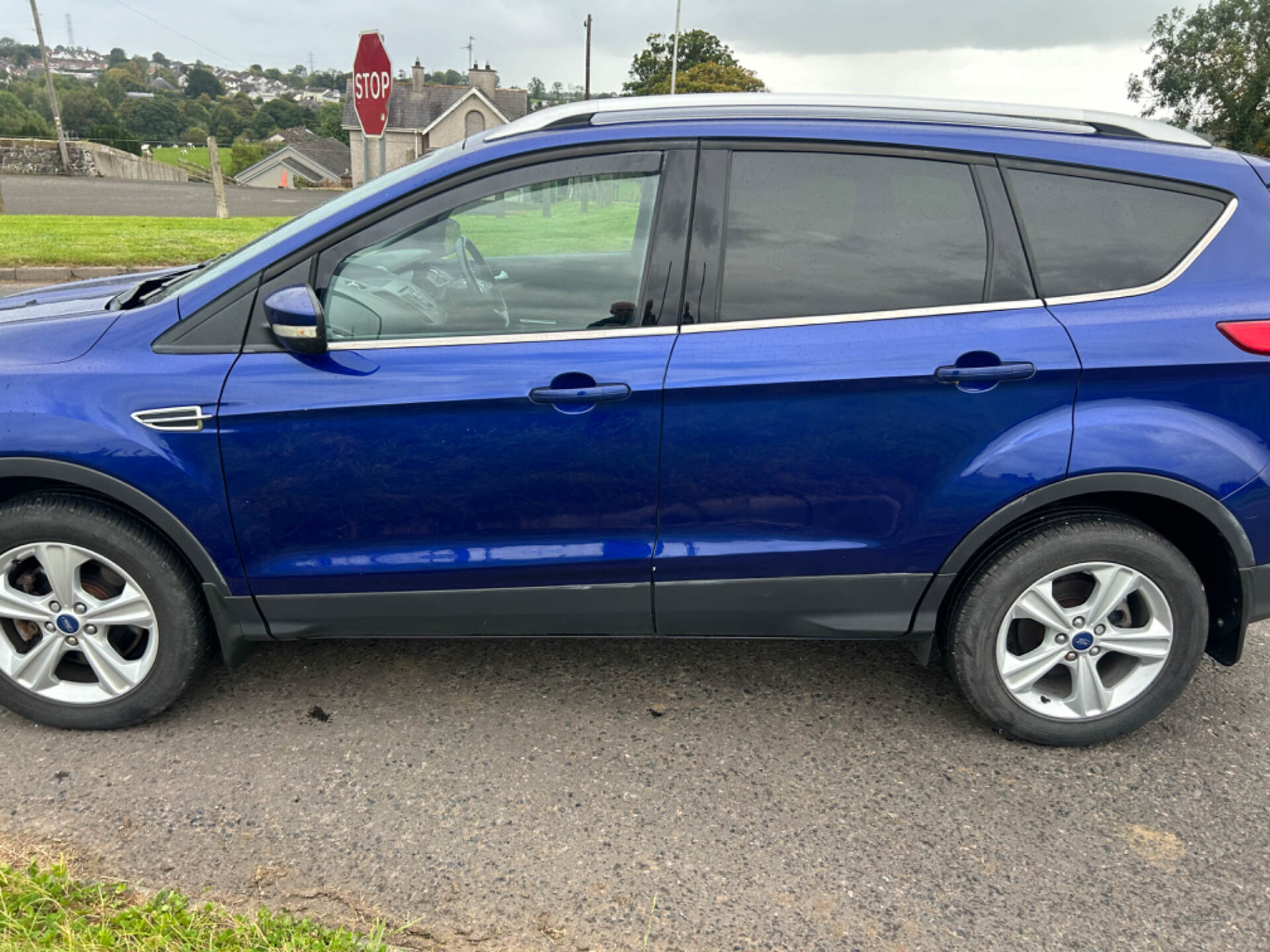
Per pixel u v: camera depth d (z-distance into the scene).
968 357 2.47
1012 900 2.25
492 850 2.36
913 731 2.92
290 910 2.14
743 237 2.52
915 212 2.54
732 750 2.80
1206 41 52.81
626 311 2.52
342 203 2.62
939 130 2.56
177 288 2.77
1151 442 2.50
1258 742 2.89
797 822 2.50
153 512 2.54
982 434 2.52
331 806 2.50
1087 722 2.79
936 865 2.36
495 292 2.54
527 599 2.68
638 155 2.54
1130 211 2.56
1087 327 2.49
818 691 3.14
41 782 2.56
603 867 2.32
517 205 2.54
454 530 2.62
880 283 2.53
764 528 2.62
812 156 2.54
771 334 2.49
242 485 2.54
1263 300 2.51
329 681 3.11
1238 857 2.41
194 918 2.03
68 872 2.22
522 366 2.48
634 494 2.57
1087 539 2.61
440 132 57.84
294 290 2.40
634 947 2.08
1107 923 2.18
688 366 2.47
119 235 12.11
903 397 2.49
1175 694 2.77
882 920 2.18
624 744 2.82
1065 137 2.59
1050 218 2.54
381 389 2.49
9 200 20.58
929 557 2.63
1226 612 2.75
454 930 2.11
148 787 2.55
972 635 2.71
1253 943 2.13
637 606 2.70
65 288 3.35
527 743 2.81
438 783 2.62
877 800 2.60
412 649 3.33
